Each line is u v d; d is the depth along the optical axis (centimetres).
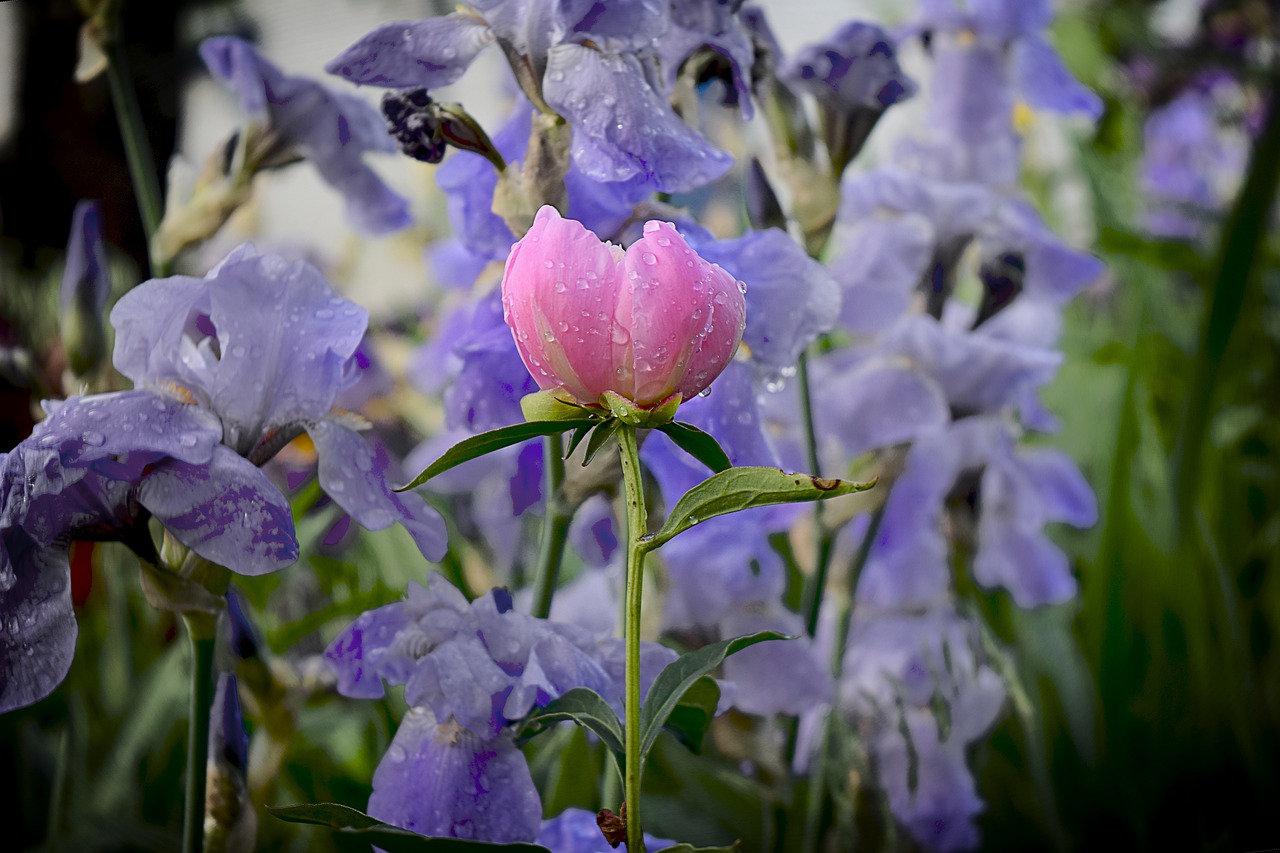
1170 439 182
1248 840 146
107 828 130
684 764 142
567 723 129
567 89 113
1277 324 203
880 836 135
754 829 140
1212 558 157
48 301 176
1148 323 193
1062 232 235
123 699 140
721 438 118
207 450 111
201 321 117
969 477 140
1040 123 228
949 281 140
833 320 119
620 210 117
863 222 137
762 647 129
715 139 133
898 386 134
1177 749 150
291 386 114
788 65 127
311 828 133
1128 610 163
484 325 121
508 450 133
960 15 145
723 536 129
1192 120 230
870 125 127
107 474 111
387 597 132
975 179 145
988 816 146
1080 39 221
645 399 106
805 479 103
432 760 115
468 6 117
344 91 130
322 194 183
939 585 138
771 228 122
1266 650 177
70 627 111
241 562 111
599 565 136
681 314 105
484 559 146
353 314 115
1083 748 147
